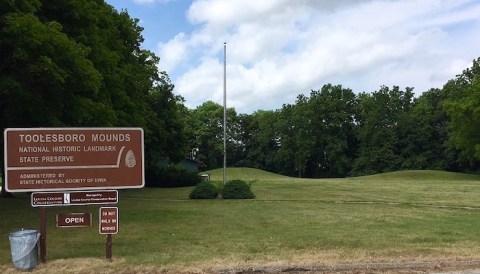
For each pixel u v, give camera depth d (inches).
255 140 4227.4
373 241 438.3
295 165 3818.9
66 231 513.0
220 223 580.7
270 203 886.4
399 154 3408.0
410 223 573.3
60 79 506.3
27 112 583.5
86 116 631.8
